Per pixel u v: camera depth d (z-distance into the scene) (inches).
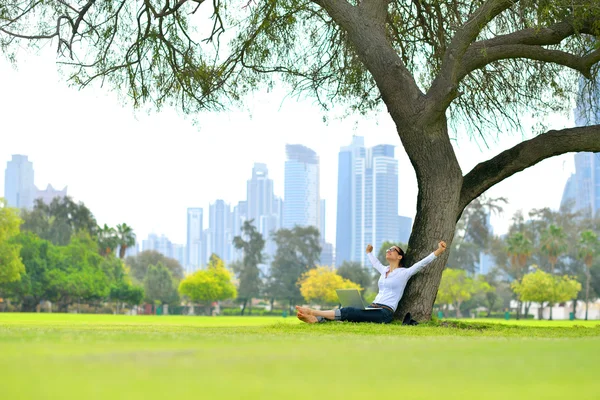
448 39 642.8
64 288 3425.2
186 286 4163.4
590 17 527.5
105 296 3757.4
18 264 2815.0
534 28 528.7
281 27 629.9
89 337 194.2
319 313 443.8
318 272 4291.3
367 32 522.0
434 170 510.6
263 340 192.1
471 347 154.1
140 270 5600.4
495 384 95.2
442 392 87.4
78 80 641.0
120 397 75.9
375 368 108.5
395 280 461.7
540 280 3538.4
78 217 4222.4
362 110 684.1
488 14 494.3
